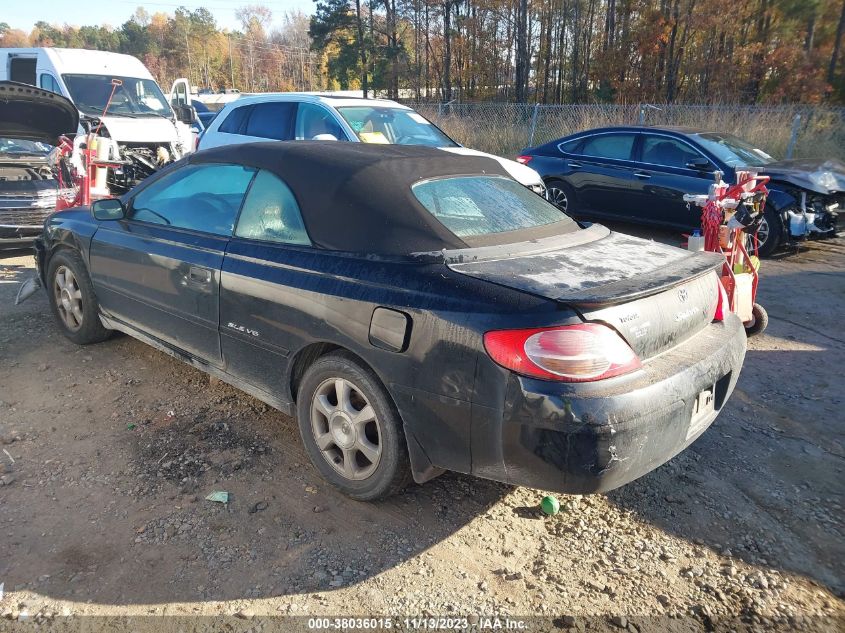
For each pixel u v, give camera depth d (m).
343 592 2.48
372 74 43.00
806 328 5.50
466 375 2.44
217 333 3.48
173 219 3.86
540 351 2.31
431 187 3.15
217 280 3.39
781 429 3.78
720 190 4.90
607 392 2.32
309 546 2.73
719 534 2.86
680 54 29.14
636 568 2.65
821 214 7.77
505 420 2.37
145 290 3.94
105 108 10.80
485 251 2.80
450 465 2.60
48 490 3.05
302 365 3.18
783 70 25.95
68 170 7.66
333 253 2.96
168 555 2.65
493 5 38.47
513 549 2.75
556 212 3.56
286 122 8.19
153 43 94.69
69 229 4.58
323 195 3.08
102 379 4.26
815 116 14.26
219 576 2.54
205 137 9.12
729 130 14.20
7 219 6.93
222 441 3.53
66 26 108.06
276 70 91.06
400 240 2.83
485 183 3.44
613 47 31.30
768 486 3.21
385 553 2.70
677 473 3.31
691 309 2.79
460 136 16.92
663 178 8.53
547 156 9.95
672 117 15.04
